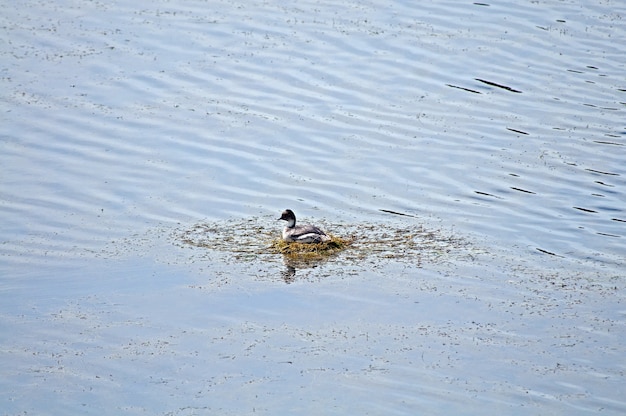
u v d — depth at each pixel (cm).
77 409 2633
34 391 2712
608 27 5331
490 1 5700
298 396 2670
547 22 5412
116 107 4616
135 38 5284
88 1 5769
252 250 3519
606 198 3856
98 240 3597
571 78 4844
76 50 5141
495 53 5091
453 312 3092
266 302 3166
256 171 4116
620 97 4656
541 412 2577
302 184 4016
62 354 2888
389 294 3203
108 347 2925
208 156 4231
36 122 4459
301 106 4634
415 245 3534
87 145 4297
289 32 5344
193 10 5650
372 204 3866
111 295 3219
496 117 4528
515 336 2950
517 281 3275
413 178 4056
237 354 2883
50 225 3700
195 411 2612
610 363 2802
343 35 5291
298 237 3519
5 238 3600
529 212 3769
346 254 3488
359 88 4791
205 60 5050
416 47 5162
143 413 2611
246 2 5759
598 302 3134
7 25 5431
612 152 4212
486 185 3988
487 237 3597
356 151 4269
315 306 3139
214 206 3856
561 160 4156
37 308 3142
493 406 2608
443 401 2634
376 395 2667
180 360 2853
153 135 4388
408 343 2925
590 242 3541
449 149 4272
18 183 3991
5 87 4747
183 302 3170
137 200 3897
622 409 2588
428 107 4625
